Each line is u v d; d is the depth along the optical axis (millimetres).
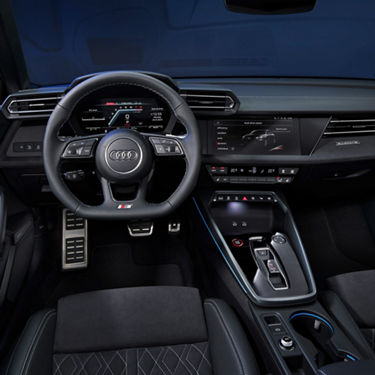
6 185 1595
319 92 1664
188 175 1252
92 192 1480
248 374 949
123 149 1200
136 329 1168
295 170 1624
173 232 2039
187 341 1143
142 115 1349
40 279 1808
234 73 1991
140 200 1257
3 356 1292
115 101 1319
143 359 1083
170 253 2049
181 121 1247
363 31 3023
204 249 1798
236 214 1705
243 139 1567
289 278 1413
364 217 2107
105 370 1048
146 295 1292
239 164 1580
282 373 1076
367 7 2975
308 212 2262
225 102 1479
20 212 1755
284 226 1649
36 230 1959
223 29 3307
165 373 1046
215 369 1052
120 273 1932
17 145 1482
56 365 1061
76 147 1227
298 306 1326
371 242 1986
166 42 3426
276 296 1331
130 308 1237
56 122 1181
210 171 1615
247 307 1353
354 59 3092
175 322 1191
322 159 1590
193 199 1769
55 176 1202
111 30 3402
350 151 1611
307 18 3131
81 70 1903
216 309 1218
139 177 1221
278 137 1574
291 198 1943
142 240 2121
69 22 3264
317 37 3174
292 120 1578
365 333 1283
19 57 1393
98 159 1214
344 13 3031
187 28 3375
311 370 1056
